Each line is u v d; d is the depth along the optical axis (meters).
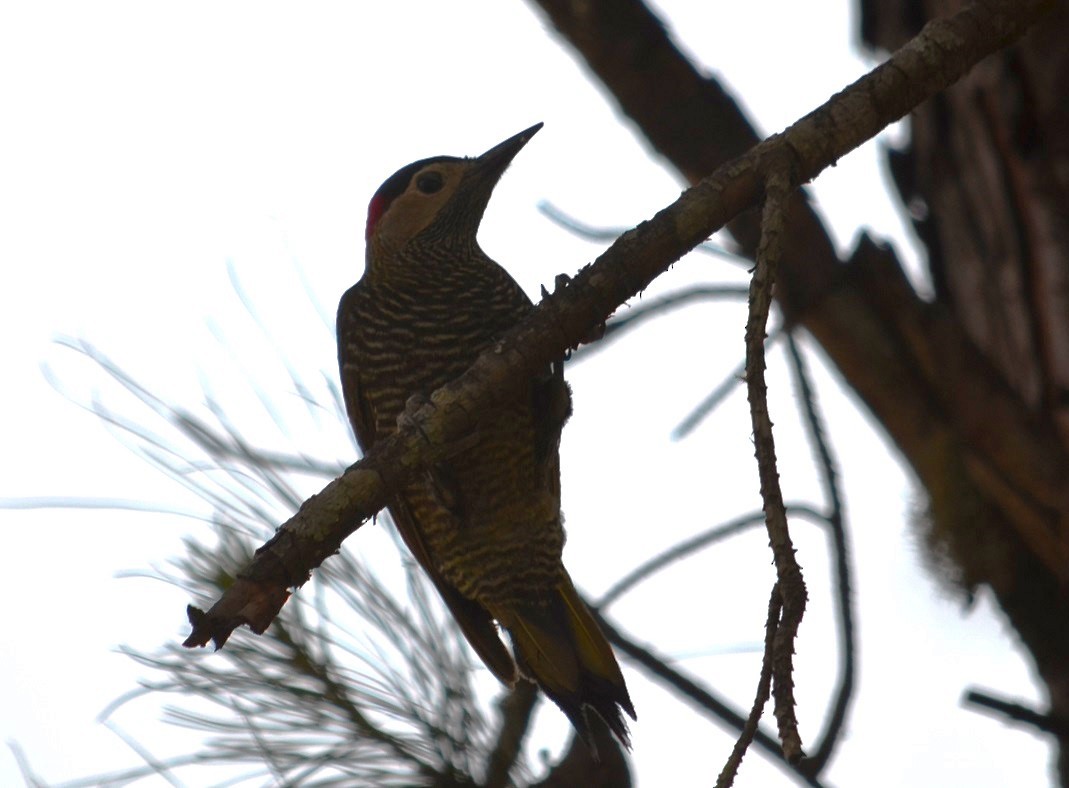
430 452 6.70
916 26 11.48
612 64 10.84
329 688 7.79
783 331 10.23
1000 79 10.78
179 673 7.65
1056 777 10.23
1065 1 9.87
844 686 9.00
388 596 8.12
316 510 6.56
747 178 6.95
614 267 6.91
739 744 5.54
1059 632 10.38
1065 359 10.26
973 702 8.70
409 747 7.91
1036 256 10.58
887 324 10.34
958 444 10.30
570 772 9.04
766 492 5.99
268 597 6.44
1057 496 10.02
